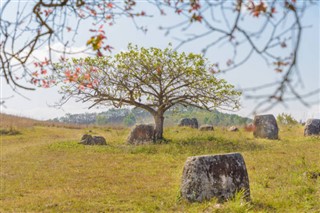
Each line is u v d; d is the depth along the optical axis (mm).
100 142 28656
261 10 2918
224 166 12328
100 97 27844
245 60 2871
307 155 20328
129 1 3914
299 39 2760
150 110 29953
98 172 18391
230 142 26859
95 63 25672
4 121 43906
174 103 29875
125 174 17766
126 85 28484
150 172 18156
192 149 24547
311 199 11672
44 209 12117
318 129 29734
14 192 14695
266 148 24219
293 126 38000
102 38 3855
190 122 39531
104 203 12695
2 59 3461
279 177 15133
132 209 11930
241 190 12219
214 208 10727
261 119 29938
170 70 27984
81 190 14711
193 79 28703
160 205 12062
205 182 12219
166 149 24594
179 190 12742
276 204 11367
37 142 32844
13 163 21531
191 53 27391
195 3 3311
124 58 27734
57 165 20562
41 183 16219
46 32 3520
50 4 3445
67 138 37125
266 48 2826
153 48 27766
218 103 29484
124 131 41156
